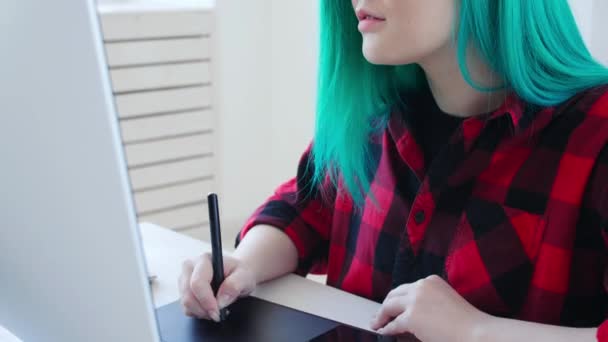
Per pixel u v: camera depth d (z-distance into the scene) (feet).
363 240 3.64
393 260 3.48
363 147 3.71
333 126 3.71
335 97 3.68
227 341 2.92
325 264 4.06
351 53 3.63
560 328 2.70
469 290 3.13
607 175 2.86
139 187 8.87
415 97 3.61
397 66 3.59
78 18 1.67
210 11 8.74
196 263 3.29
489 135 3.18
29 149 1.89
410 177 3.50
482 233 3.13
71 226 1.90
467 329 2.73
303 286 3.56
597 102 2.99
